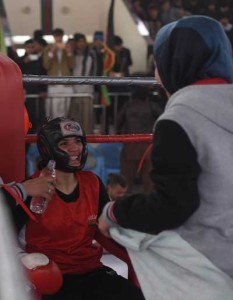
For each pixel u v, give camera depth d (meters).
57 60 7.67
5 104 2.15
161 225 1.41
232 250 1.47
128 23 11.08
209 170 1.42
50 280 1.78
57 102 7.28
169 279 1.53
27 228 2.05
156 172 1.42
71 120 2.12
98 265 2.15
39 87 7.16
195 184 1.40
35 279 1.76
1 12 10.95
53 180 2.00
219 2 11.27
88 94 7.41
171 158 1.39
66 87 7.35
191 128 1.41
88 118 7.38
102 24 11.82
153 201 1.40
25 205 1.93
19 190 1.93
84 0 12.18
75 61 7.84
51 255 2.06
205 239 1.46
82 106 7.36
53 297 1.99
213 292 1.47
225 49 1.50
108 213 1.52
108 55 8.15
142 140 2.51
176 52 1.49
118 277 2.10
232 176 1.43
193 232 1.47
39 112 7.16
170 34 1.50
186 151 1.39
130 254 1.58
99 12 12.01
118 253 2.14
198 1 11.22
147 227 1.44
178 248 1.48
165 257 1.52
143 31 10.90
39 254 1.87
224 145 1.43
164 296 1.53
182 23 1.50
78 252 2.09
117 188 4.26
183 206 1.38
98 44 8.28
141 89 6.08
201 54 1.47
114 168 6.30
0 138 2.16
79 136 2.08
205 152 1.42
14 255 0.93
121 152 5.92
